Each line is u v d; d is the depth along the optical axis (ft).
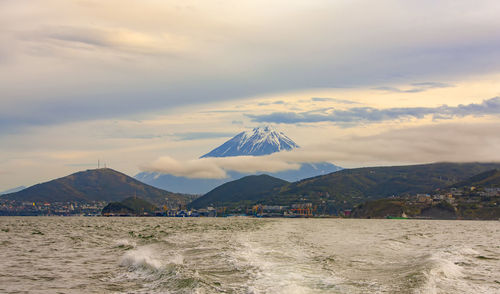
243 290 84.99
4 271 114.11
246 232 298.35
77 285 94.63
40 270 115.55
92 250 167.94
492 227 586.86
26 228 408.87
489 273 108.99
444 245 195.11
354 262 125.39
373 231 350.43
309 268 111.04
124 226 468.75
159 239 219.41
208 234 270.05
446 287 90.22
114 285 93.86
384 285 89.66
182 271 100.42
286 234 271.49
